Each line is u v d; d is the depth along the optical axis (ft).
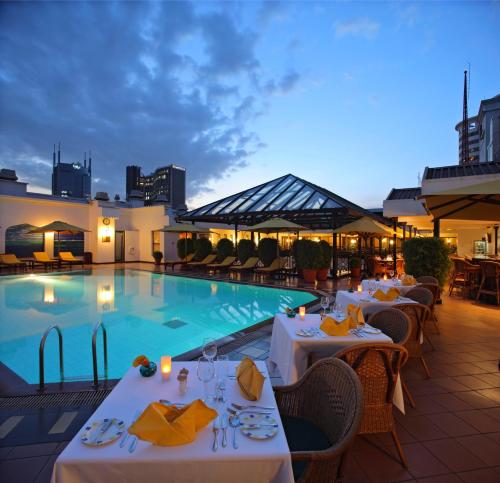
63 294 34.83
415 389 11.50
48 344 19.16
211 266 52.65
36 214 57.98
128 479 4.25
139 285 40.70
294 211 43.39
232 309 28.60
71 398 10.37
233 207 51.44
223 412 5.50
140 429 4.50
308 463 4.85
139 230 71.56
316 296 32.96
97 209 63.77
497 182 16.53
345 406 5.96
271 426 5.02
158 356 17.22
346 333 10.28
